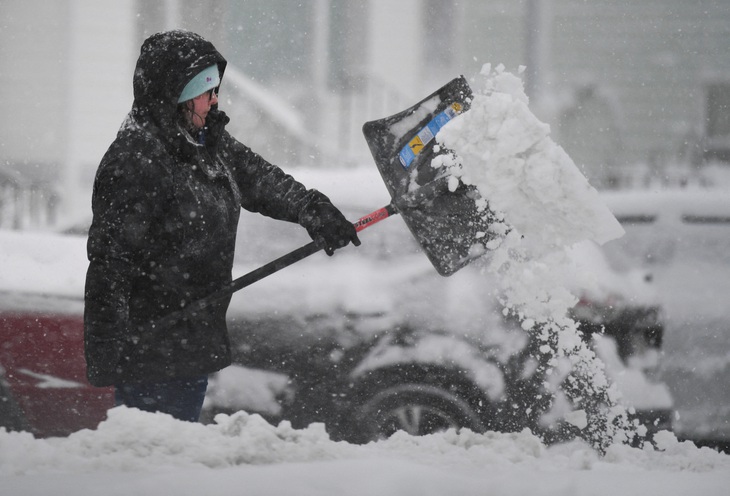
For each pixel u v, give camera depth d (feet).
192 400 38.60
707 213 75.72
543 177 39.68
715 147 182.60
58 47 152.76
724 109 183.11
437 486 25.94
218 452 30.76
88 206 149.79
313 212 40.60
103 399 57.72
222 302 38.91
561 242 40.93
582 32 182.50
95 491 24.32
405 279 59.52
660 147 183.62
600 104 181.68
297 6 172.76
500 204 40.73
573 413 42.34
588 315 58.44
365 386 58.34
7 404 58.18
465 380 57.41
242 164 41.01
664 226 75.56
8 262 60.49
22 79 152.76
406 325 58.29
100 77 154.10
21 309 58.18
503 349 57.21
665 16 182.50
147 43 37.45
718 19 181.68
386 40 176.65
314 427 35.83
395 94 174.19
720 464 36.65
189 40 37.35
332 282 59.77
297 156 155.94
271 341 58.95
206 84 37.47
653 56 183.21
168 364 37.58
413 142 42.63
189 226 37.06
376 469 26.48
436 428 57.41
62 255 61.57
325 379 58.59
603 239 40.42
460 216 41.78
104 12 153.99
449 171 42.29
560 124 180.34
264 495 24.61
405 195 41.78
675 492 26.58
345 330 58.75
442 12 177.88
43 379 57.93
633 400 58.34
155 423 32.58
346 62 175.01
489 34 179.22
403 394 57.88
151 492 24.45
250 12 171.32
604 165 182.09
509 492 26.13
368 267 60.29
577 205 39.93
